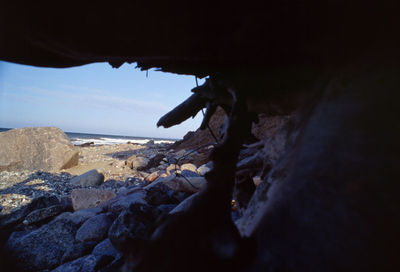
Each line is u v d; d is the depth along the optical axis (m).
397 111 1.09
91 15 1.29
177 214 1.24
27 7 1.20
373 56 1.33
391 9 1.28
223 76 2.28
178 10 1.35
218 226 1.24
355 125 1.17
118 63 2.24
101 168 12.21
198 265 1.03
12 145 11.59
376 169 1.02
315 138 1.33
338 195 1.06
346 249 0.95
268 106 2.29
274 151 2.30
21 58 1.61
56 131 12.90
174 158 13.68
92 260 3.52
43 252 3.81
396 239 0.88
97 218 4.63
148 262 1.00
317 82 1.79
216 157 1.64
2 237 4.44
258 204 1.68
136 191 6.10
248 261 1.12
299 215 1.13
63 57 1.73
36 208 5.67
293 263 1.02
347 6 1.37
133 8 1.29
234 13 1.42
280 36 1.63
